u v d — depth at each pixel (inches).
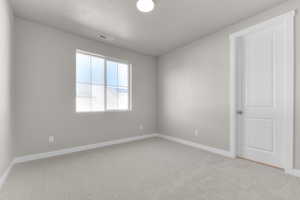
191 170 91.4
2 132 74.4
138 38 134.0
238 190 70.4
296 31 83.0
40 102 108.3
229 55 113.7
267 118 99.3
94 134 136.0
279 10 88.7
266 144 99.7
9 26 85.8
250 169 92.4
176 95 159.6
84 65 132.4
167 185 74.7
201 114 134.6
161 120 178.7
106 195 66.4
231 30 112.4
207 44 129.3
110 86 149.7
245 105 110.0
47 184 74.8
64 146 119.1
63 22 107.3
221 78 119.0
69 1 85.4
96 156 114.3
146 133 176.1
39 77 108.0
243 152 111.3
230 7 91.7
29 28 104.2
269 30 97.3
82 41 128.9
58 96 116.0
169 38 133.9
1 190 69.5
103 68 144.5
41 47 108.7
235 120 111.7
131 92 163.3
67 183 76.0
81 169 92.0
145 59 175.3
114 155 116.8
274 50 95.3
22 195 65.9
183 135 151.9
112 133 148.5
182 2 86.9
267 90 98.9
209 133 128.3
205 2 87.2
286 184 75.1
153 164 100.2
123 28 116.4
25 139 102.6
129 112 161.5
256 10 95.0
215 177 82.7
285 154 87.0
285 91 87.4
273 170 90.7
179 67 156.1
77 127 126.0
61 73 117.5
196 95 138.9
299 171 81.8
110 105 149.6
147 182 77.5
